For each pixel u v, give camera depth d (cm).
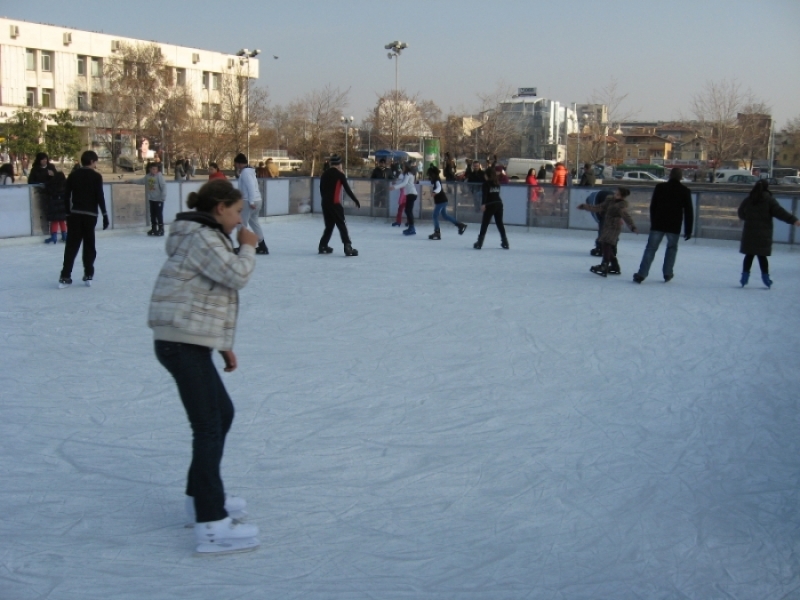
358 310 907
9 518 379
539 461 465
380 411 552
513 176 4125
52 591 315
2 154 4031
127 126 4797
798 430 528
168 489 418
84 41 5575
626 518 393
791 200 1570
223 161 4791
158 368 652
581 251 1507
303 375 639
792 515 400
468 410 558
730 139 5166
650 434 516
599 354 726
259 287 1045
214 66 6394
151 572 332
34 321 821
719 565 348
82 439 487
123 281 1064
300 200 2089
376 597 316
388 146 5709
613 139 6438
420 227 1948
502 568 342
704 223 1673
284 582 326
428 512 396
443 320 862
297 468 447
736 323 870
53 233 1457
